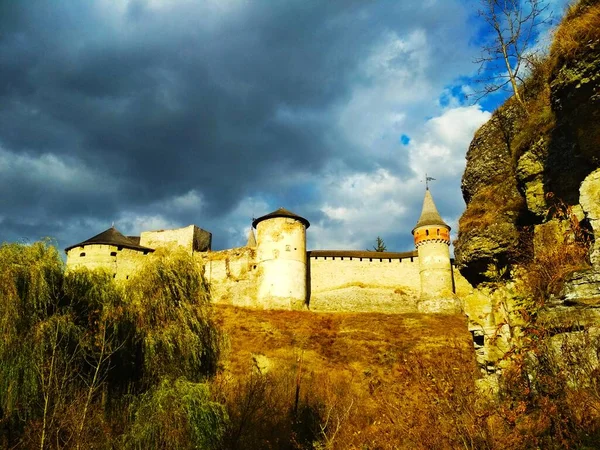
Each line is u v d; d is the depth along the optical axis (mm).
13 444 11531
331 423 17484
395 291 55594
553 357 6609
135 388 14180
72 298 14148
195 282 17094
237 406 17828
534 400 6859
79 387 12867
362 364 32500
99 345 13172
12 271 13023
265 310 50688
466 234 11898
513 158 11125
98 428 12250
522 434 6434
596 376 5840
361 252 58156
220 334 17312
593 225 7504
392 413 8016
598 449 5492
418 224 57438
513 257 10641
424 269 55031
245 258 56938
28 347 12281
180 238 61688
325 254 57688
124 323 14664
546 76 9836
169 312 15711
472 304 11781
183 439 12625
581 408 5867
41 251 14414
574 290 7141
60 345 12852
